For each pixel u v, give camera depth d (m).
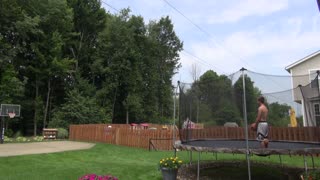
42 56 27.34
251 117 12.21
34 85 28.56
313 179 6.01
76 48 32.44
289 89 12.10
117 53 32.19
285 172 9.09
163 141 15.75
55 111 27.67
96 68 31.78
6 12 25.52
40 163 9.98
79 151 13.61
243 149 7.21
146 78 37.44
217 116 11.75
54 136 21.36
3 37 25.42
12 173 8.12
